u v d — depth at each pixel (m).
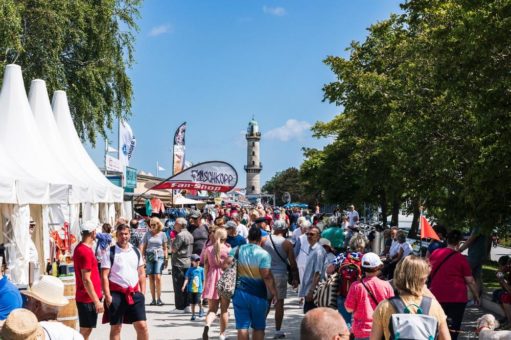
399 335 4.68
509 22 11.62
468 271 8.72
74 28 25.94
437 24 18.48
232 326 11.98
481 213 12.64
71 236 16.98
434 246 11.87
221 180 22.53
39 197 13.81
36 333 4.33
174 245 13.69
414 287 5.11
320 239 10.60
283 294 10.75
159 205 30.11
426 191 18.67
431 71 17.89
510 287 10.32
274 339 10.70
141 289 8.70
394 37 25.61
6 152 15.34
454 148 16.38
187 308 13.72
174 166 33.00
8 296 6.55
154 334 11.16
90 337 10.88
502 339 7.03
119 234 8.49
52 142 20.11
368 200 38.03
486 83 12.73
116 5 28.19
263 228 12.72
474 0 12.38
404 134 17.73
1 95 17.75
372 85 23.81
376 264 6.62
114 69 27.73
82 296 8.50
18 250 13.20
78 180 17.92
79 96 26.50
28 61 24.28
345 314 8.34
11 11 21.64
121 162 29.80
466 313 12.87
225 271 9.88
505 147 11.88
